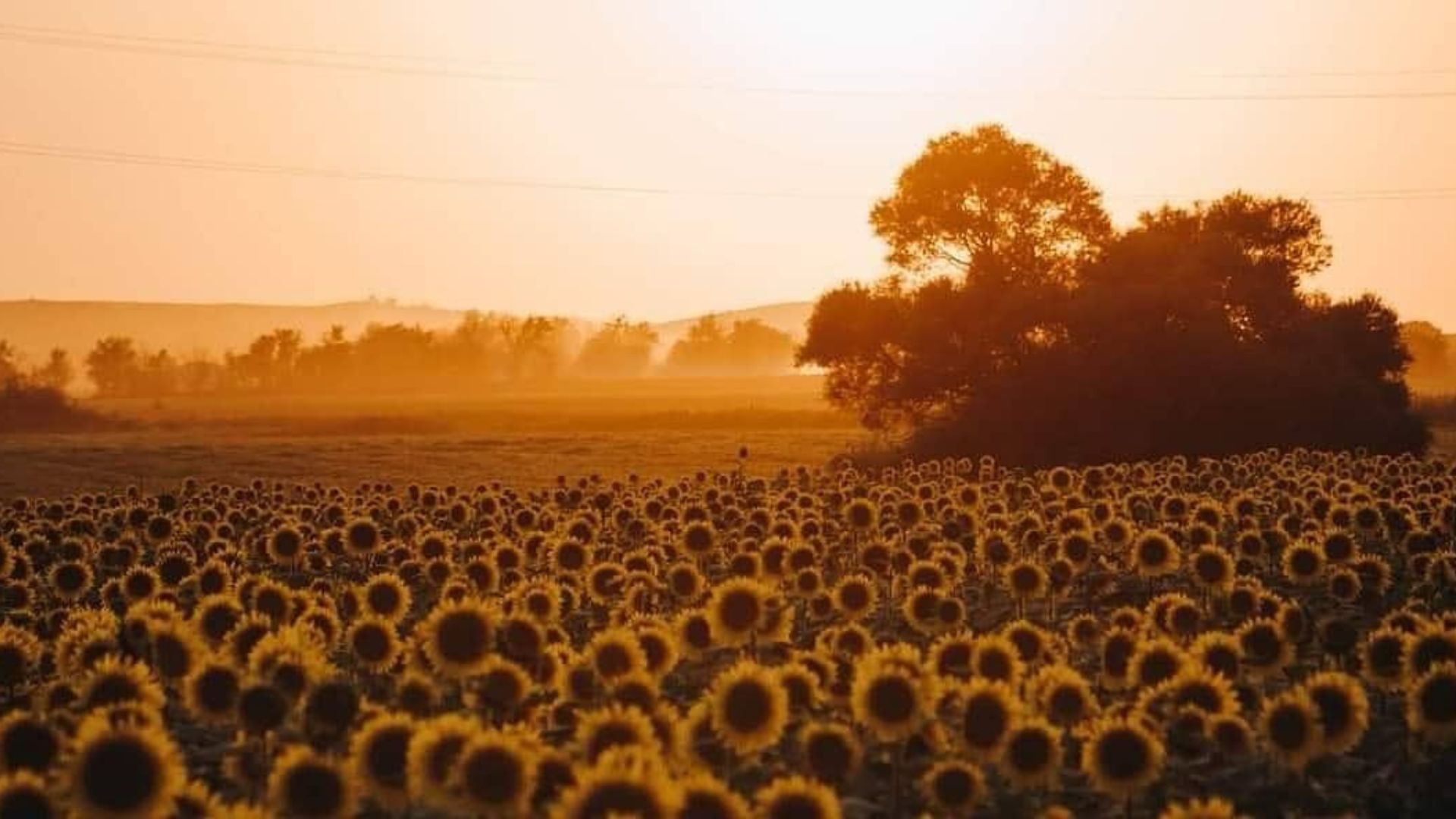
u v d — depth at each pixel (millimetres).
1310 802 13477
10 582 24422
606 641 15188
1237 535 27766
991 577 25516
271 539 26875
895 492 35031
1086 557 24453
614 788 10258
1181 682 14664
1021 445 72500
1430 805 13641
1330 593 22672
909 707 13156
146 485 64688
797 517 30266
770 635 17922
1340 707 14031
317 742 13609
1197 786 13805
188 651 15688
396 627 21828
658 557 26688
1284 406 72062
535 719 14703
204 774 14070
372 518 33219
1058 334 75812
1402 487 34469
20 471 72625
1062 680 14641
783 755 14258
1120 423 72312
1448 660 15430
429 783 11539
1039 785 13562
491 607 19703
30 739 12461
